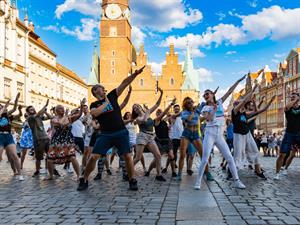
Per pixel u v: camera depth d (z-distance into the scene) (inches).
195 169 592.1
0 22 1835.6
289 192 340.5
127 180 441.4
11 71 1942.7
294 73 2659.9
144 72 3289.9
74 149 437.7
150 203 292.5
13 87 1964.8
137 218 242.2
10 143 448.5
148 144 440.8
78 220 238.4
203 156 362.6
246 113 453.7
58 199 312.3
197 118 426.9
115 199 311.0
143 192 347.9
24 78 2108.8
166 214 253.0
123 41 3309.5
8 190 363.6
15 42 1974.7
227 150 367.2
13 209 272.5
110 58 3309.5
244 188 364.2
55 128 436.8
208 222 227.9
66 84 3174.2
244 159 448.5
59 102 2930.6
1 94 1830.7
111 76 3297.2
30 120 505.4
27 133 595.5
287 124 431.5
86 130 547.5
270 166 662.5
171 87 3292.3
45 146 504.7
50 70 2726.4
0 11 1813.5
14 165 497.7
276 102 3031.5
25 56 2124.8
